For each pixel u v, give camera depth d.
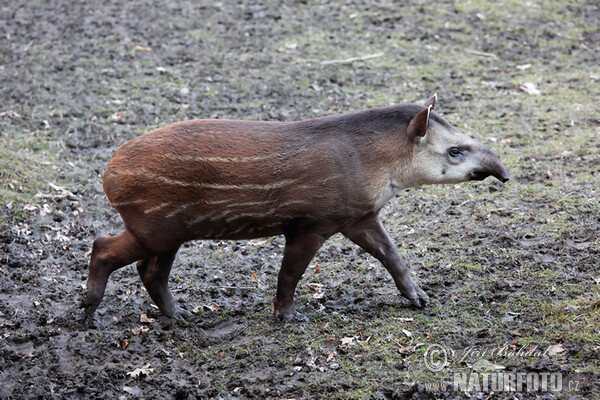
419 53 14.15
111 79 13.06
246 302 7.30
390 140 6.37
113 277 7.91
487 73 13.36
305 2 16.33
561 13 15.92
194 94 12.56
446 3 16.22
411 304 6.89
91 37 14.68
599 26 15.38
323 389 5.66
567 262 7.30
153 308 7.19
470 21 15.48
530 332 6.17
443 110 11.89
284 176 6.14
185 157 6.09
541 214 8.47
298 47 14.37
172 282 7.75
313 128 6.34
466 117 11.60
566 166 9.73
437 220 8.70
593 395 5.23
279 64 13.72
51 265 8.08
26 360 6.31
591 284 6.84
